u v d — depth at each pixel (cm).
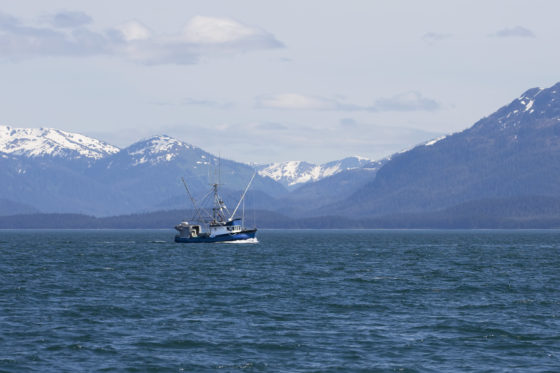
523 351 11194
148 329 12862
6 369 10075
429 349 11319
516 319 13888
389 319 13938
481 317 14138
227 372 10081
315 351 11194
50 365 10325
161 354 10988
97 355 10912
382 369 10188
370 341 11875
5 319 13800
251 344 11644
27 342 11719
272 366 10338
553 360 10662
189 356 10875
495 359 10712
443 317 14125
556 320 13762
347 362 10550
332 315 14425
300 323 13500
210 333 12506
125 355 10912
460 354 11006
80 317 14100
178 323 13462
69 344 11594
